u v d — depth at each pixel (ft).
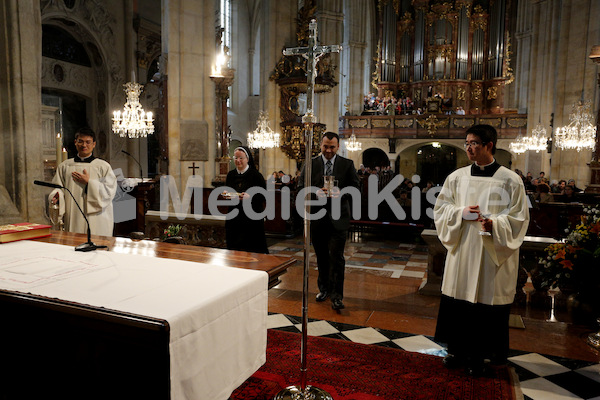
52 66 47.09
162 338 4.97
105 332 5.45
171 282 6.54
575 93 44.32
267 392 8.92
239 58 80.94
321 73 39.09
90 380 6.26
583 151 44.37
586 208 13.83
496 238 9.31
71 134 51.52
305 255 7.97
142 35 56.44
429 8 81.25
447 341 10.34
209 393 5.74
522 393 9.31
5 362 6.86
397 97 85.20
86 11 48.55
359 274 20.31
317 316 14.12
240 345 6.50
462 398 8.93
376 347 11.51
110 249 8.87
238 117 81.51
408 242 29.40
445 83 80.94
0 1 14.52
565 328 13.35
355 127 74.69
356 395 8.94
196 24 31.55
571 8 44.70
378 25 84.43
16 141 14.96
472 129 10.02
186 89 31.58
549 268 14.01
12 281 6.39
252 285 6.78
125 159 55.36
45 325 6.31
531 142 55.06
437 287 16.75
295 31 42.78
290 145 41.04
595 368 10.65
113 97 53.06
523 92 73.15
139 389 5.81
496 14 78.79
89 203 14.01
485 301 9.62
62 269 7.16
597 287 13.34
